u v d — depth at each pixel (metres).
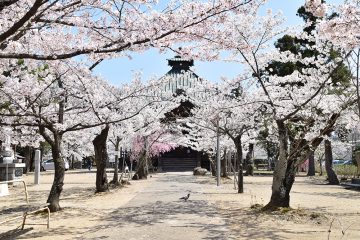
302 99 12.95
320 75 12.87
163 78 14.88
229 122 18.91
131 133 21.72
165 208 12.86
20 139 15.47
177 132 35.38
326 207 13.16
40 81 10.96
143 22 6.29
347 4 7.40
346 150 41.75
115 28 6.55
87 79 11.74
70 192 19.14
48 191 19.75
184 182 26.30
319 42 12.69
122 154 32.28
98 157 18.73
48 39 7.42
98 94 12.74
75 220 10.35
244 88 16.77
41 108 11.93
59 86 11.78
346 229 8.86
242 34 12.01
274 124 15.75
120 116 15.99
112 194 17.86
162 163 46.25
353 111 12.77
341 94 12.79
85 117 13.90
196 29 6.72
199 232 8.57
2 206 13.43
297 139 12.24
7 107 10.90
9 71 10.25
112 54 7.51
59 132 11.93
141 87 14.86
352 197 16.86
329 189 21.67
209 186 22.73
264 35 12.49
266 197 16.23
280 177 11.62
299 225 9.47
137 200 15.36
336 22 7.40
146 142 30.09
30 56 5.77
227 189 20.52
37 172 25.09
